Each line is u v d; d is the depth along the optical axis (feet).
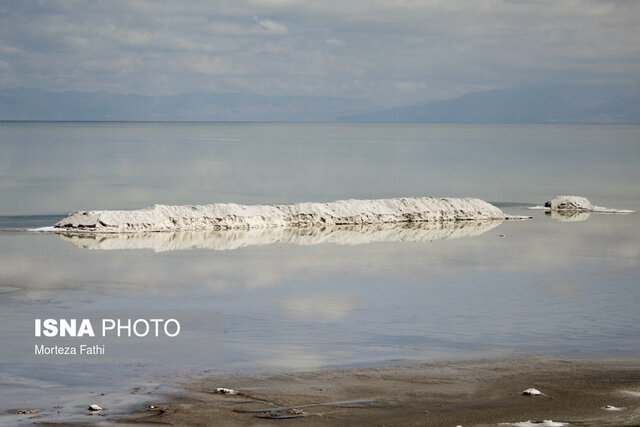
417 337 88.69
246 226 171.32
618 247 152.46
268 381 73.46
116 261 130.11
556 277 122.93
